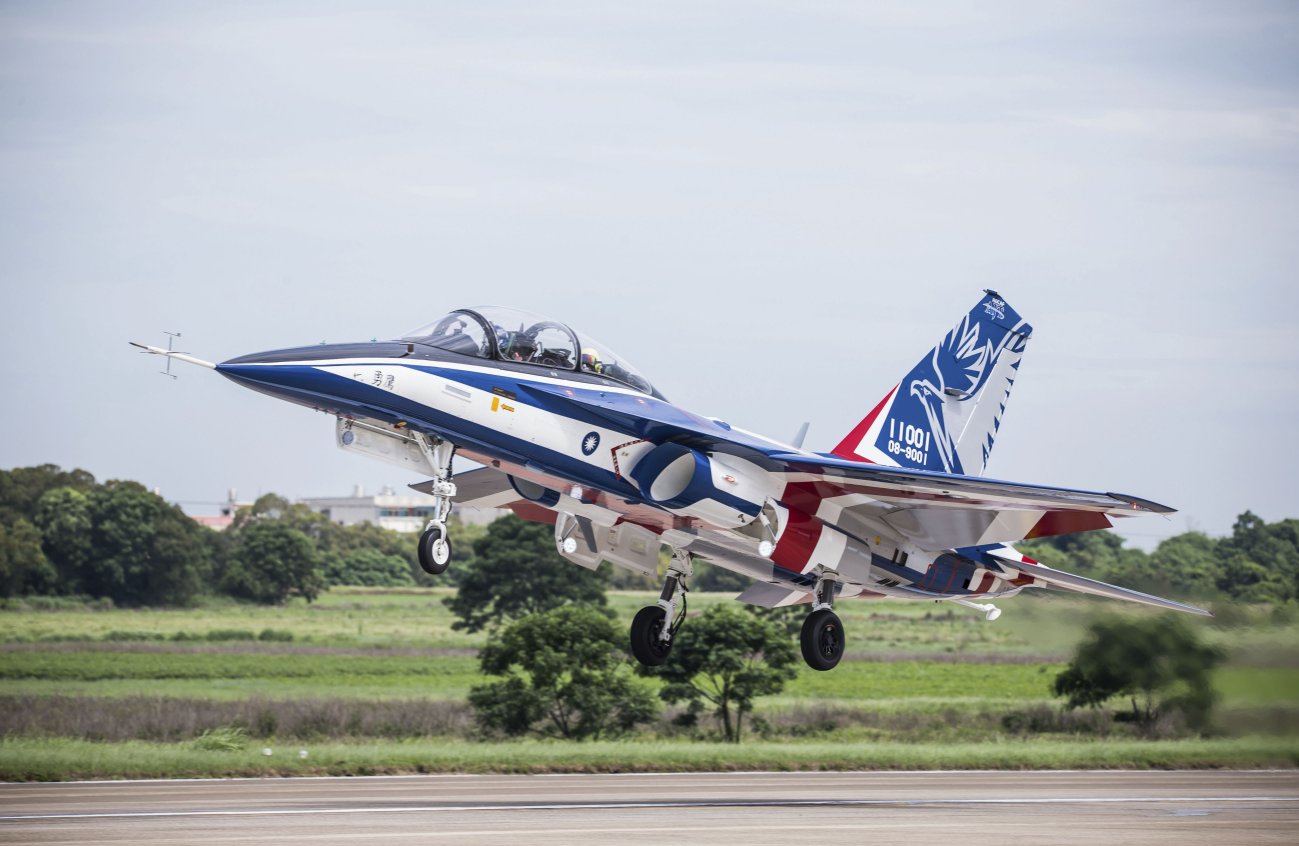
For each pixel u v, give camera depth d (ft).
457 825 148.36
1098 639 351.87
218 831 139.95
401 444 166.50
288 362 153.38
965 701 499.51
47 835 136.36
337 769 236.02
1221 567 403.34
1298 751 294.87
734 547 187.21
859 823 159.43
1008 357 233.96
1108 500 172.76
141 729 351.46
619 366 183.11
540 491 181.68
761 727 393.50
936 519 196.75
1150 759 282.15
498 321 173.78
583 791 203.31
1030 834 152.87
